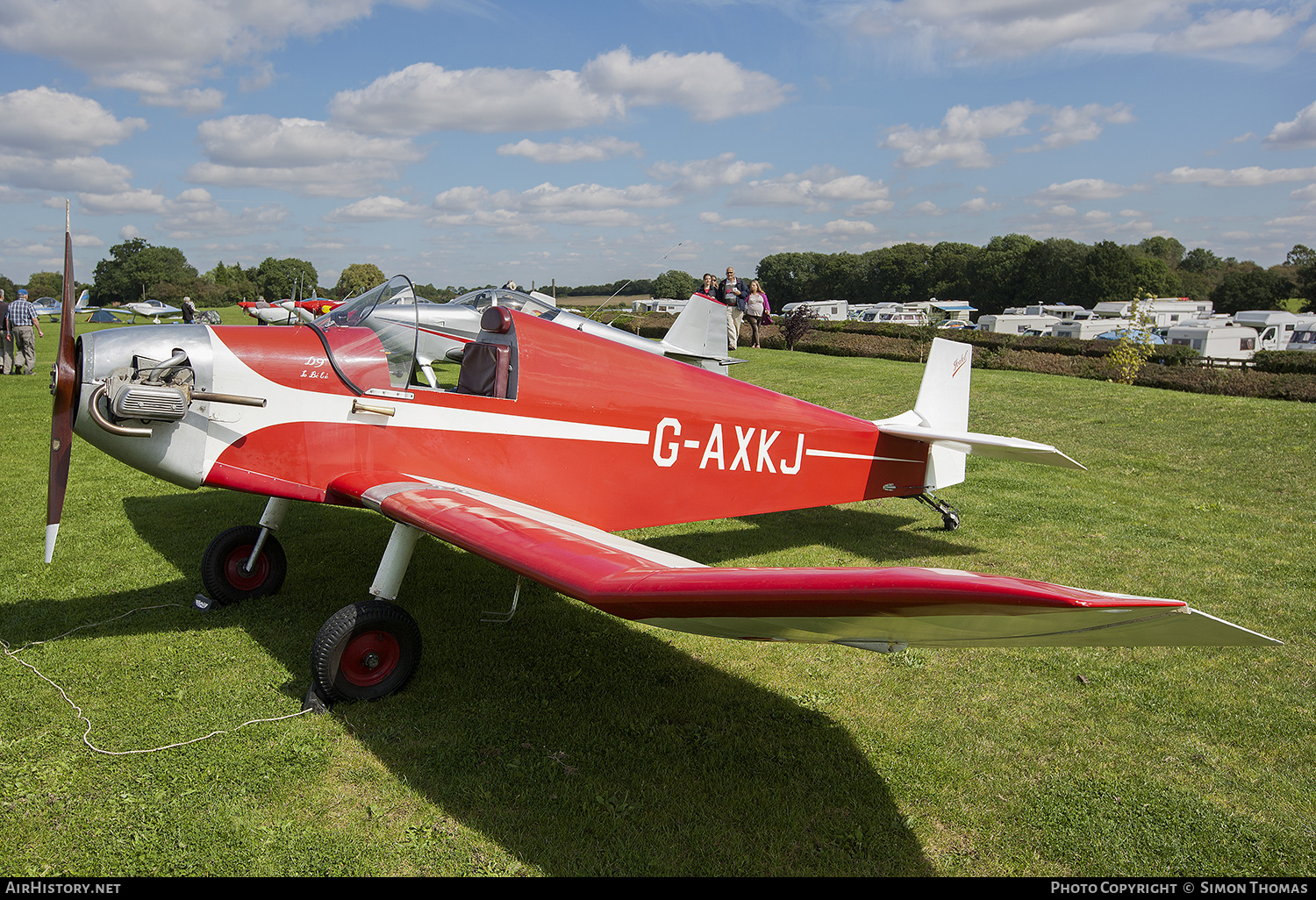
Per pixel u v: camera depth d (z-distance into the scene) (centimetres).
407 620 341
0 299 1354
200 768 287
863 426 538
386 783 282
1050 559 546
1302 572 513
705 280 1702
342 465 390
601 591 257
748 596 228
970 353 586
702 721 330
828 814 272
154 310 5097
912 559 548
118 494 675
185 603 445
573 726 322
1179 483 759
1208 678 372
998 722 334
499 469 417
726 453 481
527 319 424
